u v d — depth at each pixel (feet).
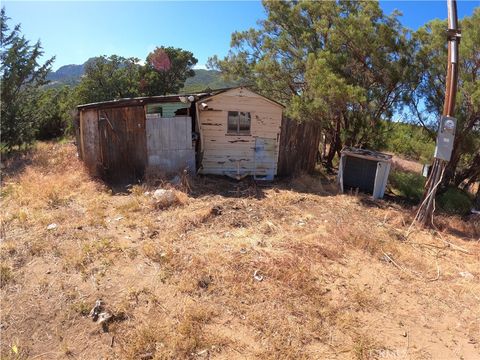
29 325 11.74
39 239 17.33
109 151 29.55
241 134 32.91
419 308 13.97
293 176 34.37
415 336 12.34
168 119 29.99
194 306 12.89
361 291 14.65
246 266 15.62
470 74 26.05
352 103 29.84
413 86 30.58
